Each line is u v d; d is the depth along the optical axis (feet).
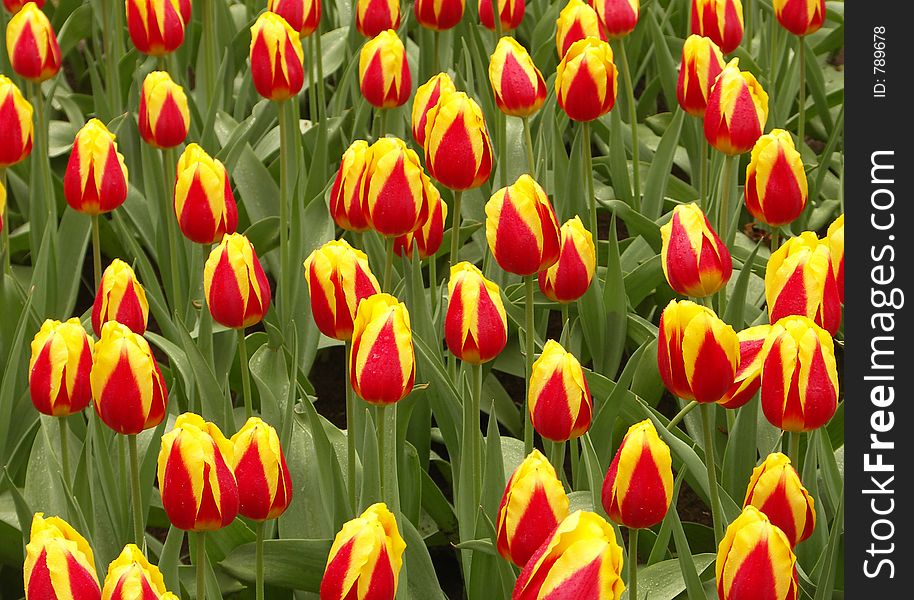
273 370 14.38
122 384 9.05
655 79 21.79
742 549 7.41
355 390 9.21
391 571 7.34
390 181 10.99
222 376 14.94
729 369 8.94
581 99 14.19
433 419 15.57
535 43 21.77
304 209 16.81
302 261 15.48
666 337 8.99
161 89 14.52
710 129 13.85
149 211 17.84
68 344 9.81
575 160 16.14
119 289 10.80
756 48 24.39
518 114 14.24
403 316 9.00
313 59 21.06
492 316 9.63
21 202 19.08
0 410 12.82
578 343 15.23
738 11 16.33
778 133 12.33
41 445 12.30
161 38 16.35
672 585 10.70
